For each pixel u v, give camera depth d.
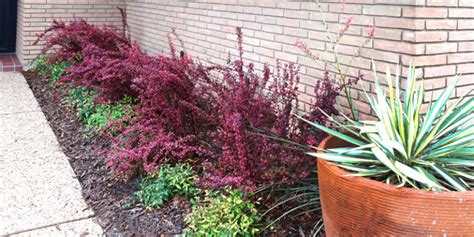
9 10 7.71
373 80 2.57
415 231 1.56
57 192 2.97
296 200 2.51
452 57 2.40
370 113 2.61
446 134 1.99
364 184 1.64
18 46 7.50
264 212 2.46
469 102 1.97
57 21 6.53
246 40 3.92
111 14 7.25
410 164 1.82
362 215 1.67
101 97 4.41
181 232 2.44
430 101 2.23
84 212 2.72
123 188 3.01
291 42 3.33
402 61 2.35
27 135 4.07
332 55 2.90
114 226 2.55
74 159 3.55
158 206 2.72
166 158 3.08
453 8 2.35
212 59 4.55
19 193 2.92
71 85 5.01
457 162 1.82
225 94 2.98
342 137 2.04
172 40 5.47
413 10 2.26
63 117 4.60
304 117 2.65
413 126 1.87
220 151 3.09
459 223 1.53
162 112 3.39
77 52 5.64
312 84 3.13
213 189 2.67
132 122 3.48
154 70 3.34
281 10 3.41
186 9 5.07
